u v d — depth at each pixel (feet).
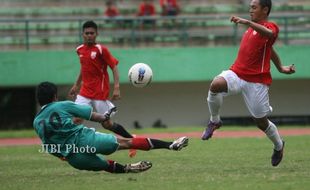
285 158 121.08
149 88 268.62
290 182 87.66
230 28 286.66
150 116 269.64
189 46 268.82
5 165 119.85
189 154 132.67
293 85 276.00
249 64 98.84
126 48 262.67
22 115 266.36
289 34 282.56
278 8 301.43
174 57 257.34
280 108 276.62
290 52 261.65
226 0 305.53
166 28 282.36
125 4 299.17
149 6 279.08
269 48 99.04
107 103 124.47
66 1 294.46
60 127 86.38
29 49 259.80
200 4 303.48
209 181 89.66
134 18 253.03
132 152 125.49
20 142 190.39
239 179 91.35
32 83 248.32
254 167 107.24
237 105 273.95
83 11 291.38
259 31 95.45
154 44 275.39
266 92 100.01
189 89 271.49
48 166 116.67
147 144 91.71
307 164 110.93
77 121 117.29
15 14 286.66
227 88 99.30
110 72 248.52
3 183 93.45
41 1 292.81
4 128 263.70
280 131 213.66
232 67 100.63
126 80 253.03
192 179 92.38
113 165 92.58
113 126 117.60
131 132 210.38
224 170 103.55
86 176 99.30
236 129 222.07
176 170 104.68
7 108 264.52
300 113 277.64
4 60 246.47
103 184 88.89
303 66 262.47
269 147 146.41
